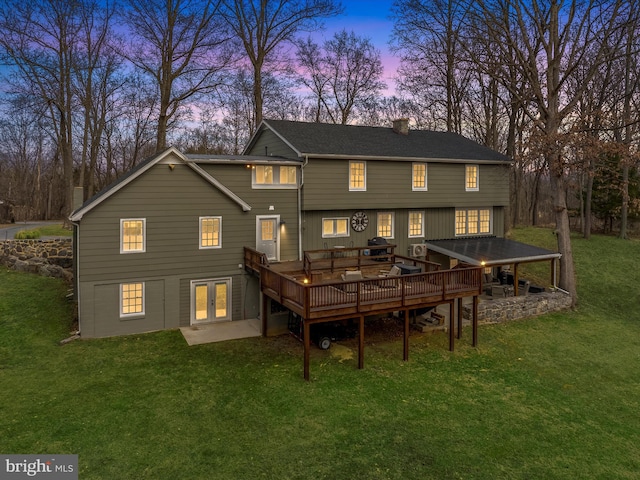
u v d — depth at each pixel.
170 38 24.97
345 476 7.84
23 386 10.83
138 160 43.66
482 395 11.45
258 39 26.47
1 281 19.00
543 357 14.50
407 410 10.38
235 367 12.43
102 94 30.66
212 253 16.36
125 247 14.86
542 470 8.38
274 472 7.88
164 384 11.20
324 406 10.36
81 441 8.58
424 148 22.00
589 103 24.00
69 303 17.11
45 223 34.22
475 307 15.06
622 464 8.74
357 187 19.47
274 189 17.88
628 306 20.67
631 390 12.41
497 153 23.86
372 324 16.58
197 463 8.05
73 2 27.30
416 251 21.08
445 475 8.03
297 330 14.80
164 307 15.58
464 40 26.66
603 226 34.78
